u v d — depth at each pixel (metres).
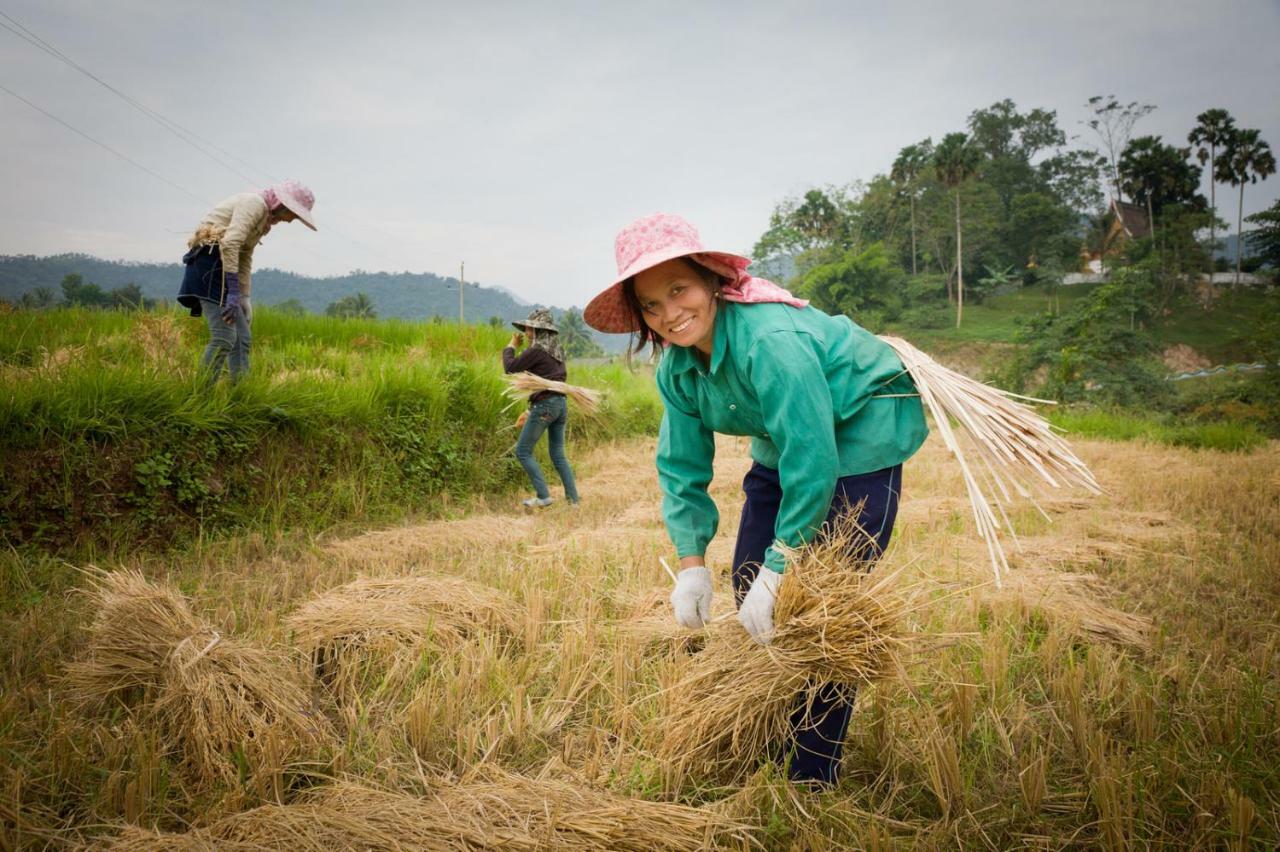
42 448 4.67
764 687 2.18
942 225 82.31
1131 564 5.02
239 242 5.73
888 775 2.39
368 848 1.82
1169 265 69.94
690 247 2.02
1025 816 2.16
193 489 5.26
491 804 1.99
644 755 2.41
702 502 2.54
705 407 2.36
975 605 3.67
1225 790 2.13
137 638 2.71
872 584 2.14
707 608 2.45
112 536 4.81
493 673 2.94
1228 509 7.32
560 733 2.66
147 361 6.10
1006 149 108.62
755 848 1.98
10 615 3.54
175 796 2.22
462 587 3.75
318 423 6.29
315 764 2.33
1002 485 2.30
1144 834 2.04
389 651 3.10
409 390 7.41
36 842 1.92
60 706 2.55
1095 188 99.88
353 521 6.13
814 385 1.98
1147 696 2.64
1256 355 24.30
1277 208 49.69
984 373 33.53
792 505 2.08
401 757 2.44
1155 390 24.69
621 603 3.93
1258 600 4.34
